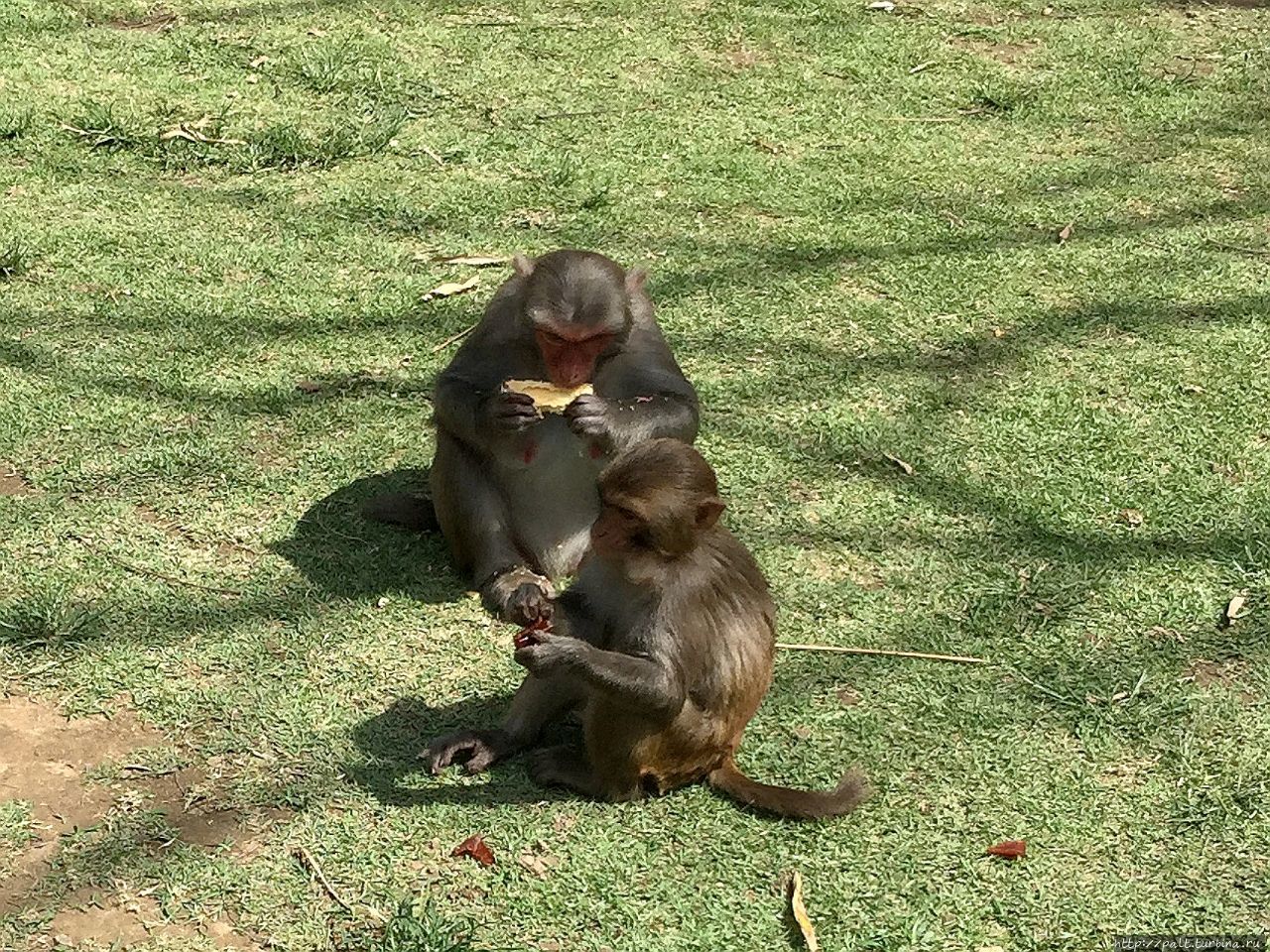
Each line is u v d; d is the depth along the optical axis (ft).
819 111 37.96
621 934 16.60
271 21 41.22
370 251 30.94
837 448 25.62
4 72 37.22
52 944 16.06
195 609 21.18
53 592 21.09
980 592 22.38
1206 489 24.82
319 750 18.88
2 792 17.95
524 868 17.37
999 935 16.92
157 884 16.88
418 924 16.16
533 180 33.94
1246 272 31.58
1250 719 20.16
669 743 17.95
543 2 43.21
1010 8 44.73
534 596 19.21
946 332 29.19
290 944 16.24
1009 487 24.76
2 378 26.13
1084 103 39.04
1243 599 22.31
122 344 27.37
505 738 18.99
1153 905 17.37
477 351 22.36
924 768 19.20
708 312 29.50
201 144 34.40
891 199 34.01
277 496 23.67
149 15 41.29
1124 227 33.22
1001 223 33.22
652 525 17.47
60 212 31.58
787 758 19.30
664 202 33.35
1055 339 29.04
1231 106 39.17
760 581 18.84
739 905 17.04
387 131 35.29
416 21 41.65
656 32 41.75
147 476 23.89
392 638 20.92
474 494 21.77
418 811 18.08
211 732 19.07
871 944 16.62
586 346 21.30
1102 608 22.13
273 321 28.43
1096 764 19.38
